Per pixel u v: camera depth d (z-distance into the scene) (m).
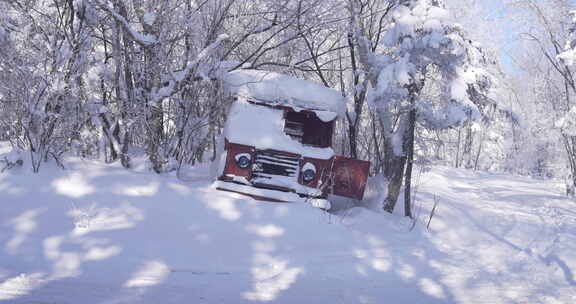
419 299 4.85
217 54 9.45
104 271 4.85
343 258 6.07
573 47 17.59
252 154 7.86
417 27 8.66
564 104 22.75
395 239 7.34
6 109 7.30
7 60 7.18
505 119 10.34
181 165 9.38
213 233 6.33
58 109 7.56
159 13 8.38
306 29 11.25
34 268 4.75
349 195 8.22
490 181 21.31
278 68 12.32
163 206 6.74
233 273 5.27
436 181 16.72
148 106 8.31
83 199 6.53
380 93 8.42
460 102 8.75
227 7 9.59
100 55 9.24
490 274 6.00
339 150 11.79
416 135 9.80
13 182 6.53
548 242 8.05
